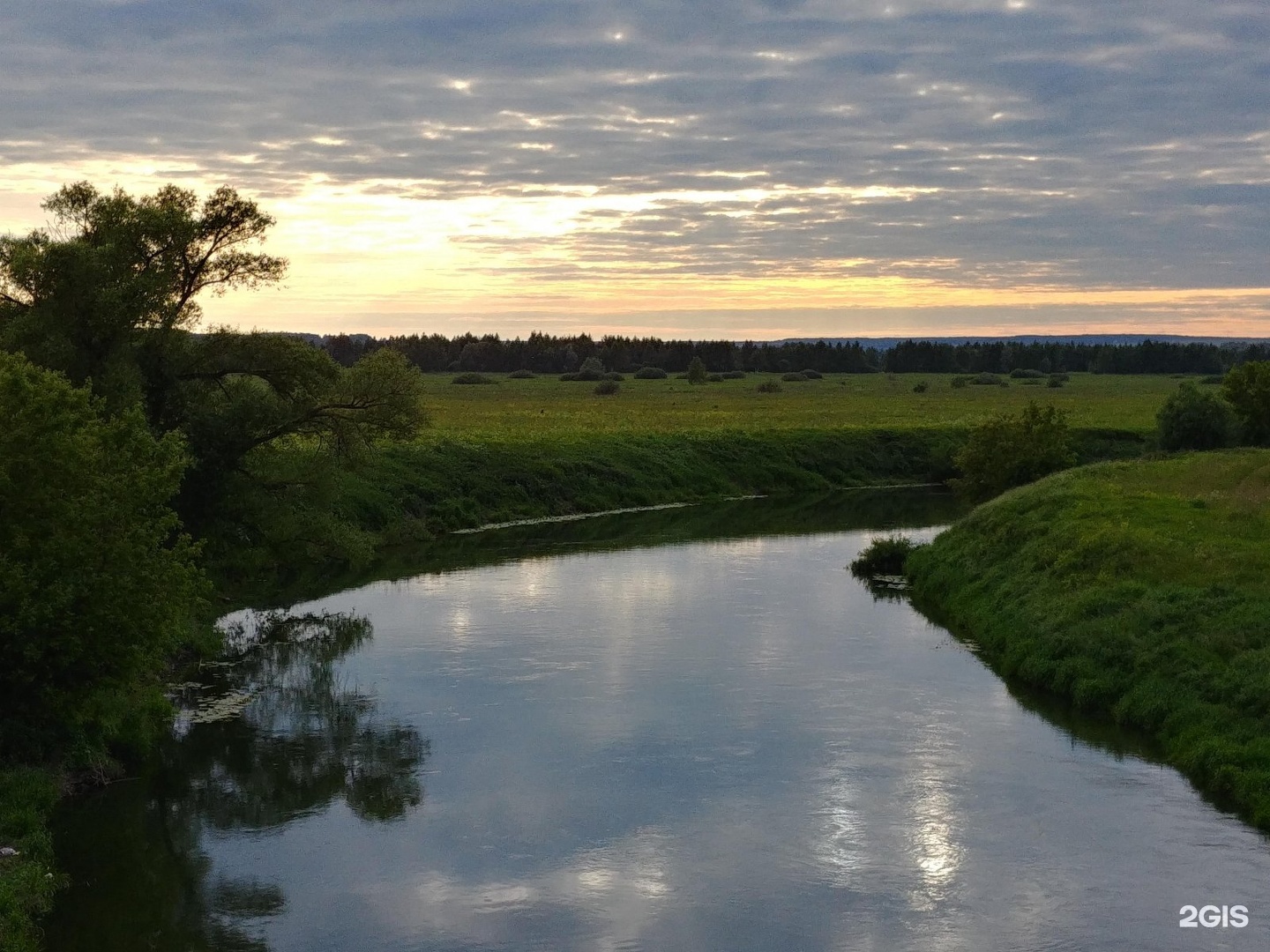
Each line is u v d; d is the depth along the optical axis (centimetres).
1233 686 2131
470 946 1502
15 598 1805
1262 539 3003
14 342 3050
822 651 2927
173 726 2380
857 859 1728
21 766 1925
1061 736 2236
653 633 3138
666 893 1638
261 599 3647
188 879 1692
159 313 3344
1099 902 1586
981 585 3334
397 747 2242
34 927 1514
